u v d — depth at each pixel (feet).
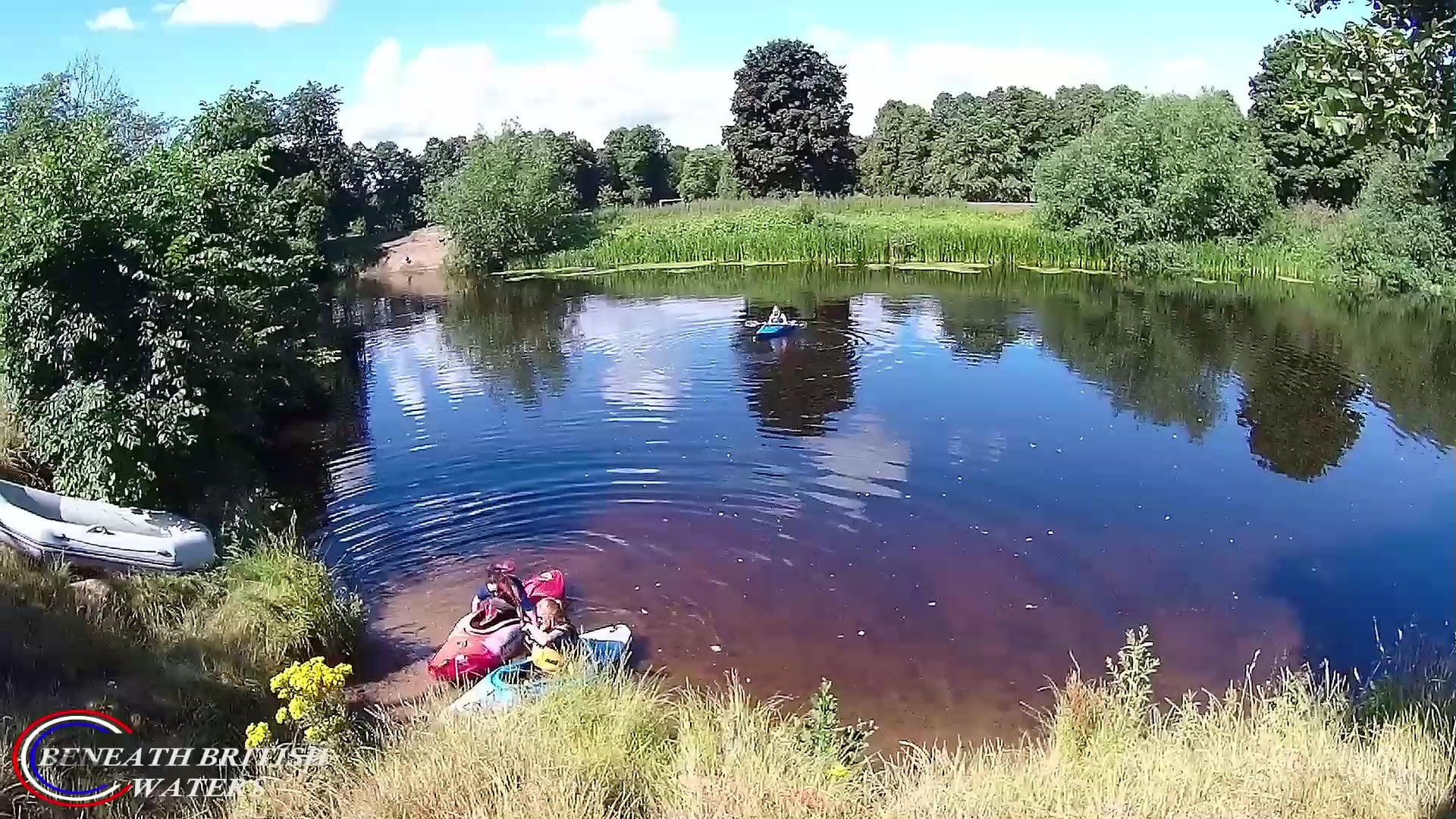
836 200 187.32
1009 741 28.04
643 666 32.07
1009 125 236.22
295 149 144.77
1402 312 96.63
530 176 162.09
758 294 116.47
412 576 38.83
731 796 20.98
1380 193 111.04
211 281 40.06
